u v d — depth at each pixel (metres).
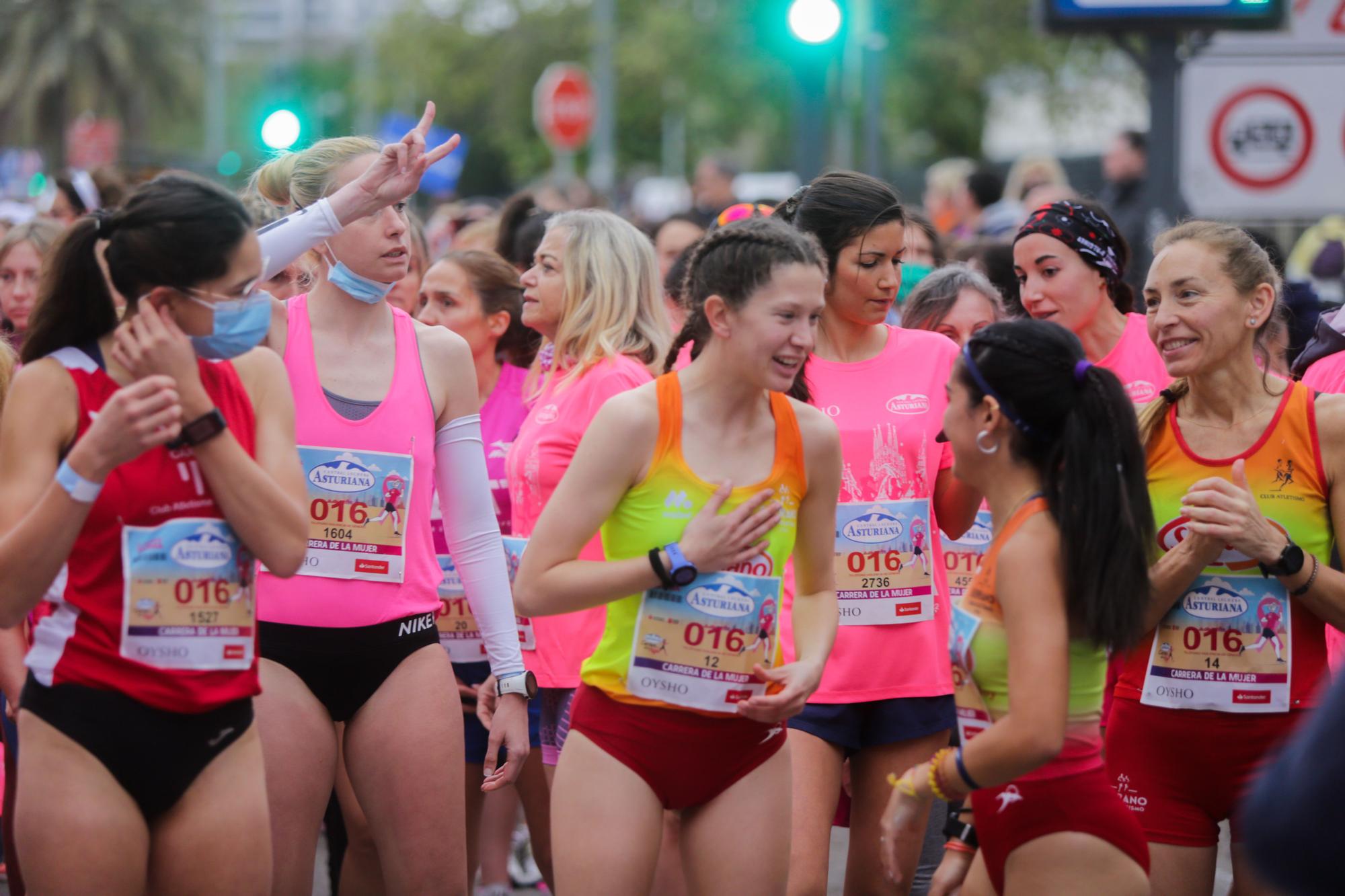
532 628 12.38
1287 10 18.53
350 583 10.34
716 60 67.38
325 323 10.67
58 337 8.35
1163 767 9.93
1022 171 32.66
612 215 12.91
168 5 91.56
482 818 14.73
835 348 11.91
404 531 10.53
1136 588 8.30
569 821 9.09
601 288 12.46
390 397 10.62
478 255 14.79
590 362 12.37
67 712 8.12
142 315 7.96
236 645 8.38
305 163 11.21
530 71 83.06
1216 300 9.70
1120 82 61.88
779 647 9.80
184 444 8.20
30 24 87.31
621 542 9.20
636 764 9.09
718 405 9.06
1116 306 12.98
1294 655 9.70
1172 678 9.80
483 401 14.58
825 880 11.12
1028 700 8.12
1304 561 9.43
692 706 9.00
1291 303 15.62
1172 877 9.90
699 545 8.81
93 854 8.03
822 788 11.22
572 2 82.25
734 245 8.82
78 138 57.94
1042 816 8.39
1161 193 19.55
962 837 9.23
